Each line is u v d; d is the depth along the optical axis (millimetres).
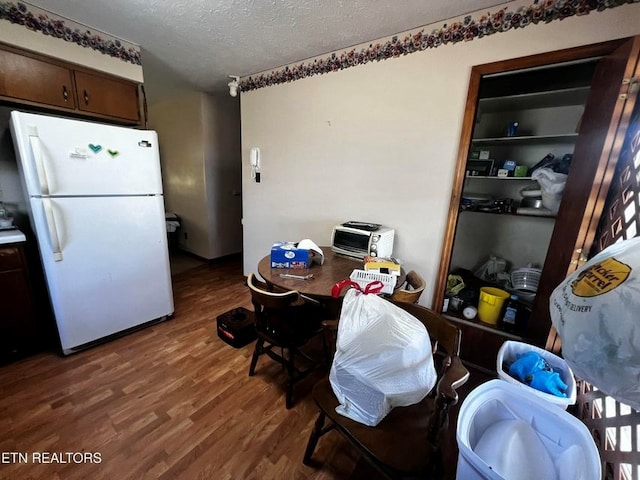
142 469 1158
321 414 1124
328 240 2488
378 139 2064
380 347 909
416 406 1053
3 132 1864
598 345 637
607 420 1040
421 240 1992
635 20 1242
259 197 2953
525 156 2045
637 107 1222
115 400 1508
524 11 1463
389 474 860
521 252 2180
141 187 2018
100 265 1886
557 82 1772
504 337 1729
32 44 1685
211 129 3627
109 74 2041
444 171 1827
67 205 1681
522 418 988
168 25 1832
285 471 1174
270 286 1751
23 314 1762
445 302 1988
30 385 1588
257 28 1845
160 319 2361
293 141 2561
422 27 1770
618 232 1226
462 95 1692
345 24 1770
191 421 1395
